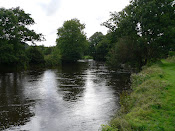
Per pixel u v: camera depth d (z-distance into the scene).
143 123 6.59
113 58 27.91
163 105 8.08
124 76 25.45
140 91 11.29
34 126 8.37
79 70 34.62
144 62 26.09
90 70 34.50
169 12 23.17
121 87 17.36
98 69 36.62
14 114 9.98
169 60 29.86
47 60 46.25
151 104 8.30
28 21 39.62
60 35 62.44
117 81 21.02
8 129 8.03
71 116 9.64
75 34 61.75
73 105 11.64
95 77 24.52
